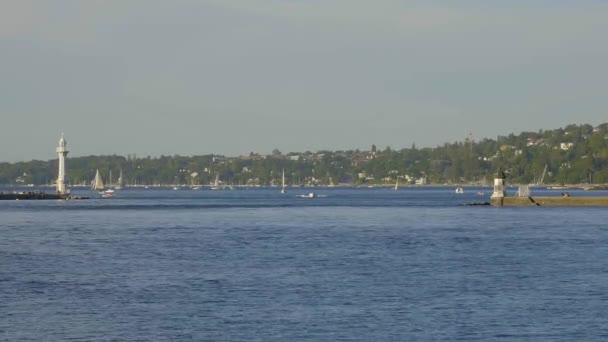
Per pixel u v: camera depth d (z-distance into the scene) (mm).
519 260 196625
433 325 120938
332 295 144750
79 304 136375
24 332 116812
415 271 176375
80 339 113000
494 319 124875
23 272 175500
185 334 115812
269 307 133625
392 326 120375
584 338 114188
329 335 115375
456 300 139875
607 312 129750
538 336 115188
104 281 161625
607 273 172625
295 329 118562
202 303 137125
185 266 185625
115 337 114125
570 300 139875
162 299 141000
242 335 115375
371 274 171625
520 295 144750
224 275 170250
